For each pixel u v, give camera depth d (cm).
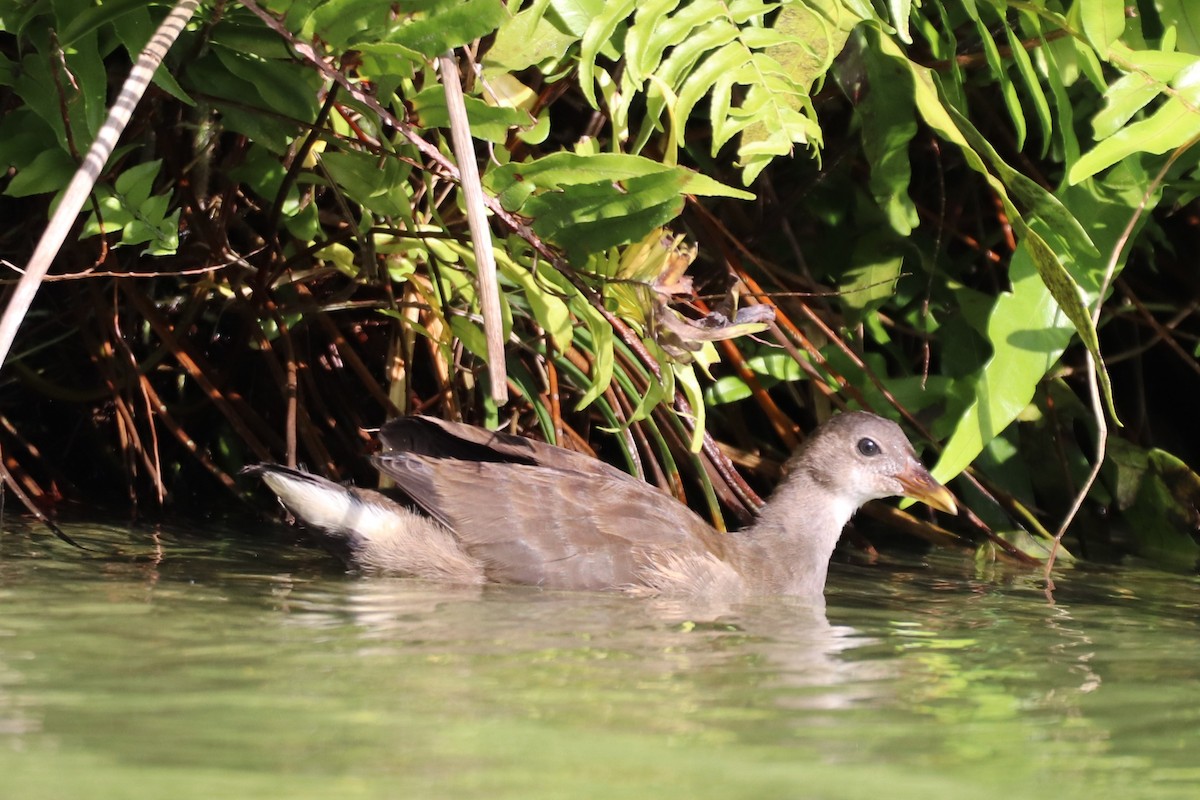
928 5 1238
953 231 1379
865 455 1191
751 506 1271
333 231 1233
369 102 882
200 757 509
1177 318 1412
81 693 596
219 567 1012
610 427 1248
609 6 938
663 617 906
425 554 1038
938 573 1209
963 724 618
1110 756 574
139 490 1336
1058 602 1053
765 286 1353
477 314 1163
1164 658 810
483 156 1119
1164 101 1223
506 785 491
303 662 676
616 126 999
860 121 1191
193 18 941
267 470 1055
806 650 794
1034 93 1116
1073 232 1101
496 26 871
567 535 1048
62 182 963
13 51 1058
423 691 623
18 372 1330
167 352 1305
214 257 1162
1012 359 1167
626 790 492
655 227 952
